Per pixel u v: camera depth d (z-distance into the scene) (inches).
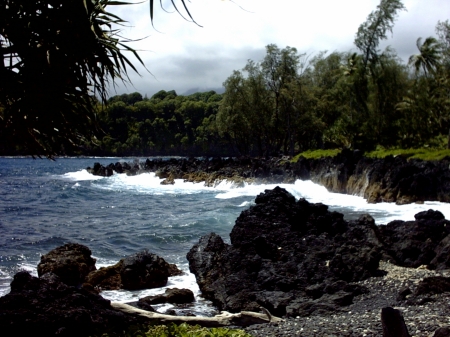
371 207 1157.1
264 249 499.8
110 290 480.1
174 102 5964.6
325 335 280.1
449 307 319.9
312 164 1761.8
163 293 462.0
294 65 2532.0
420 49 2155.5
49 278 289.4
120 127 5383.9
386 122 2122.3
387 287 413.4
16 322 229.8
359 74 2214.6
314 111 2576.3
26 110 196.5
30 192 1653.5
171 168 2418.8
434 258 500.4
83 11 193.2
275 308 384.8
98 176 2596.0
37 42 194.2
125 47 201.6
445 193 1156.5
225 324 325.1
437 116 2062.0
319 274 437.4
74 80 201.3
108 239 764.6
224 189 1766.7
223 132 2908.5
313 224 593.6
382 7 2133.4
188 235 792.9
